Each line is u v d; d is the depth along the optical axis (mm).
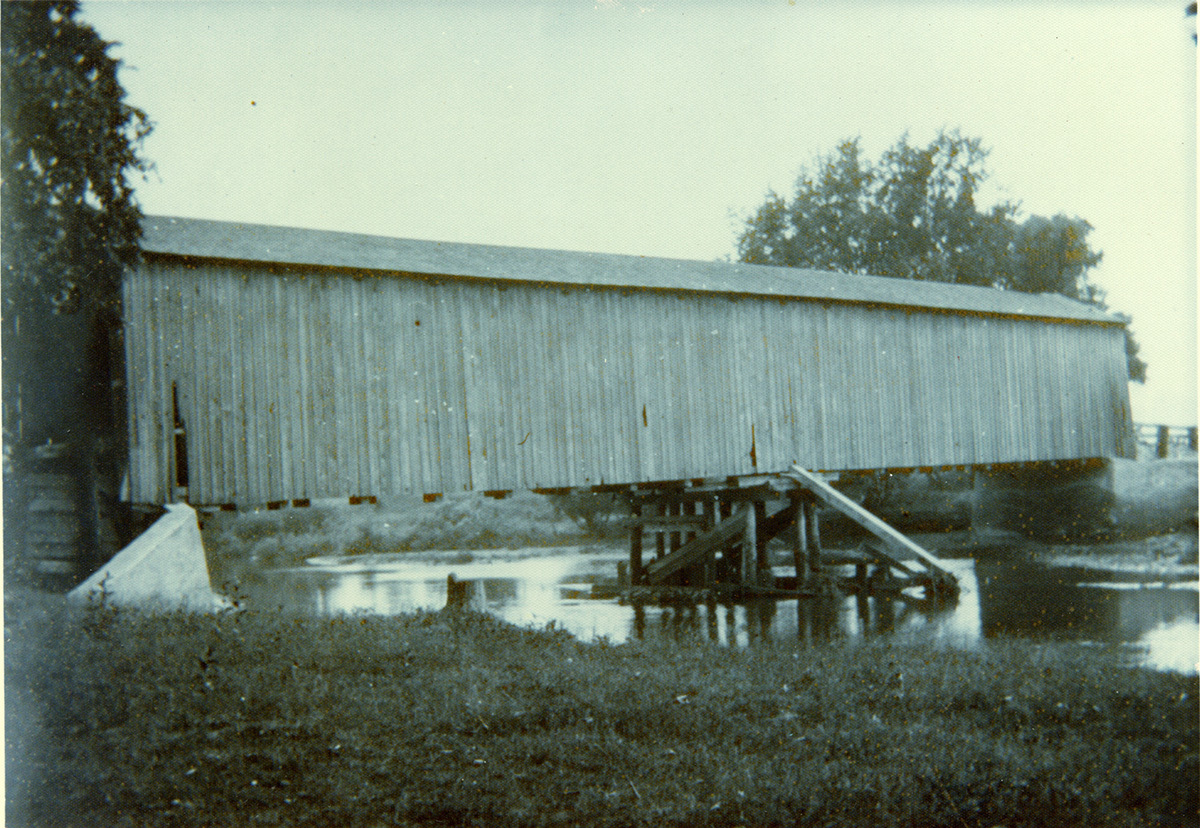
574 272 16109
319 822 4688
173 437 12477
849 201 36562
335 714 6066
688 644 9531
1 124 10648
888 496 26812
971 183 36969
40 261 11211
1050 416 21828
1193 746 5750
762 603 16109
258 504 12992
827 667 7664
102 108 11305
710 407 17109
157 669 6406
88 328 12461
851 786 4926
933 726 5988
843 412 18703
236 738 5578
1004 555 21984
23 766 5023
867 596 16609
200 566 10836
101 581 8719
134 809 4695
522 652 8367
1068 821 4773
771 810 4680
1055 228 36156
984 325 20953
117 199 11906
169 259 12633
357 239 15125
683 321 17016
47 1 11031
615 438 16062
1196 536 21672
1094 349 22875
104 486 12398
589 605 16188
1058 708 6328
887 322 19500
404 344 14336
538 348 15500
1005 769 5141
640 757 5453
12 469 11562
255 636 7703
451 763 5379
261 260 13203
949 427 20109
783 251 36719
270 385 13234
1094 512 22656
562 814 4766
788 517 18609
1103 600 14727
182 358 12633
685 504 19469
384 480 13938
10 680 6062
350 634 8383
